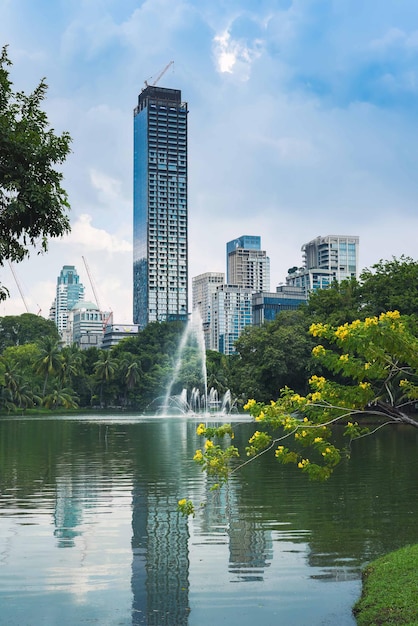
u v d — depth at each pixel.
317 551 11.34
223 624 8.14
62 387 114.50
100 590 9.45
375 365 7.93
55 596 9.19
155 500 16.55
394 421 8.12
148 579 9.91
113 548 11.70
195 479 20.41
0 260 9.73
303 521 13.75
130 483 19.62
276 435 38.62
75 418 78.25
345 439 35.62
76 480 20.38
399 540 12.00
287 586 9.49
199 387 100.12
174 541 12.19
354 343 7.58
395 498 16.47
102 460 26.48
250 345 58.50
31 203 9.56
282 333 54.69
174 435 42.47
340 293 54.75
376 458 26.02
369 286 51.12
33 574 10.18
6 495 17.47
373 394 8.18
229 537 12.44
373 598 8.53
